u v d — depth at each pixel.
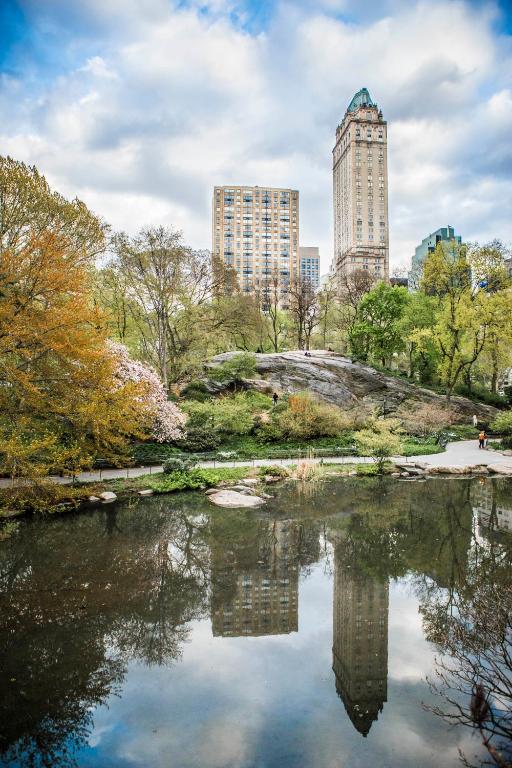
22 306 14.39
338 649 8.30
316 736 6.05
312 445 30.56
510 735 5.93
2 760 5.71
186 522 16.62
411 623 9.16
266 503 19.33
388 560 12.83
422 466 25.89
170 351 38.56
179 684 7.34
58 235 17.56
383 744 5.86
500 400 45.59
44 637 8.77
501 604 9.65
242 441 30.41
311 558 13.09
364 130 135.12
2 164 18.36
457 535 15.01
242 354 37.41
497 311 35.78
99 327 16.41
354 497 20.34
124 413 16.70
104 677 7.55
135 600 10.38
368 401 39.44
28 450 13.98
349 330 51.78
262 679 7.45
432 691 6.99
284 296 64.94
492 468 25.58
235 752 5.74
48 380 15.34
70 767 5.54
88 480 21.81
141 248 34.00
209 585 11.23
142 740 6.04
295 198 129.88
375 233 135.50
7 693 7.12
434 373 47.09
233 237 127.69
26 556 13.15
